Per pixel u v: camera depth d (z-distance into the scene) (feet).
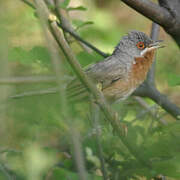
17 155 24.61
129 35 36.99
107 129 24.53
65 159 24.82
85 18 52.21
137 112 34.76
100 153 20.02
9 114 25.90
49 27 17.56
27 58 27.53
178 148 17.21
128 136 20.88
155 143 17.66
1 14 37.37
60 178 21.53
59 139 30.58
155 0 46.09
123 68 35.70
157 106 30.91
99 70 35.88
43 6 16.88
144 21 57.06
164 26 26.58
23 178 23.36
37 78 28.68
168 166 16.83
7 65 29.04
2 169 23.52
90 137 24.45
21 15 40.24
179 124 17.92
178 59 45.34
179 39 27.12
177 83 26.05
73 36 32.30
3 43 28.78
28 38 40.91
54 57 14.70
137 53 36.35
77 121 28.84
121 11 57.72
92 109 23.03
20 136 27.07
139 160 18.17
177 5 26.27
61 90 14.58
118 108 31.99
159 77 45.80
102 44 46.39
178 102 45.91
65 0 29.78
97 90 19.66
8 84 28.60
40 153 18.34
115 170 20.47
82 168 13.98
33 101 25.45
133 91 36.27
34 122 25.91
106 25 50.57
